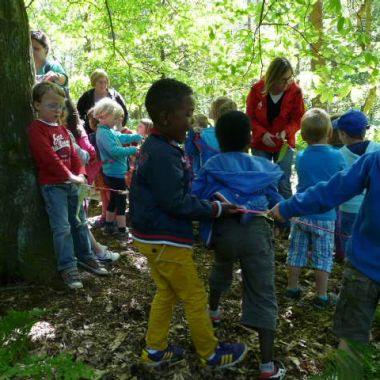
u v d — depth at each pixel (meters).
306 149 3.49
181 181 2.27
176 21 9.06
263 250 2.47
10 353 2.01
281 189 4.77
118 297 3.26
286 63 4.32
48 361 1.89
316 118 3.38
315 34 6.39
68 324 2.88
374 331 2.85
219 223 2.51
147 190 2.34
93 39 10.20
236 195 2.47
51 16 9.66
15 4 3.12
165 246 2.33
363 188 2.12
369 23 7.32
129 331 2.85
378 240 2.06
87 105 5.61
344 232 4.07
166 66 10.44
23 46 3.20
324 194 2.17
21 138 3.25
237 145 2.60
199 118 4.74
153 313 2.47
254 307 2.42
